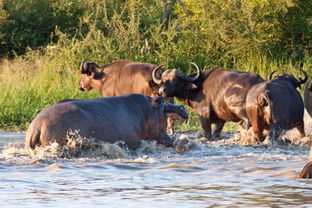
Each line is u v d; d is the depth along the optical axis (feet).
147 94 190.39
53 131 133.59
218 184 103.71
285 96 161.38
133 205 87.56
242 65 284.61
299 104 165.99
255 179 108.68
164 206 86.89
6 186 101.60
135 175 113.19
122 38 289.94
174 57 282.77
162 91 183.83
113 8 334.24
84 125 135.85
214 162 130.31
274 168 120.98
